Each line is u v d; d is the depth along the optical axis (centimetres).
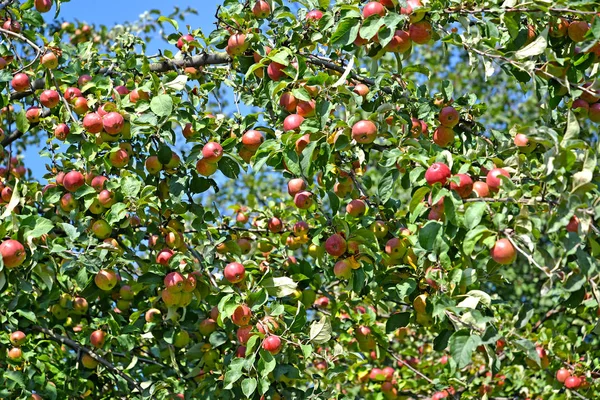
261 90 371
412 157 318
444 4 336
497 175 303
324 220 361
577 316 463
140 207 351
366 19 327
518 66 330
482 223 309
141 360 390
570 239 296
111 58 421
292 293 352
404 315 349
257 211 416
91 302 397
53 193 364
